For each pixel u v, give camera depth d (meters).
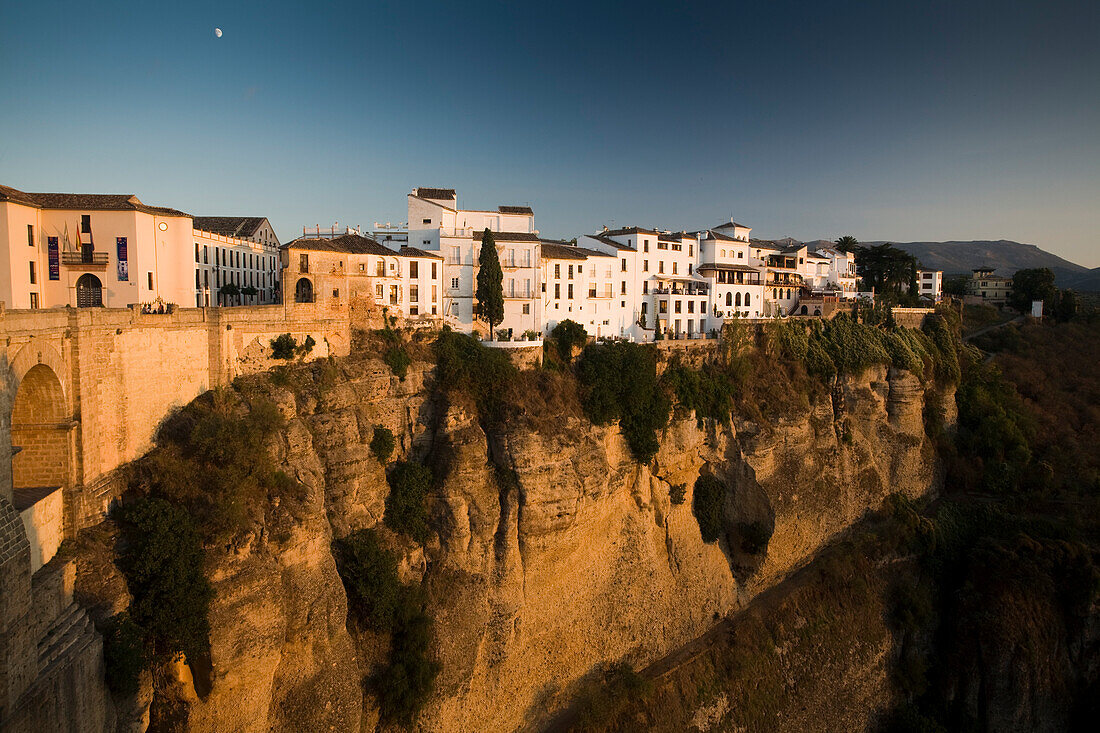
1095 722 51.91
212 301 53.81
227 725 27.30
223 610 26.91
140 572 25.19
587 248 73.12
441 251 59.25
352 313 45.06
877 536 60.78
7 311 21.75
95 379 26.41
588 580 45.09
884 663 55.34
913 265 99.19
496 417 43.47
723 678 47.75
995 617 54.69
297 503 31.56
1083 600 54.41
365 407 39.94
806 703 50.41
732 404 56.66
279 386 36.03
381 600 35.75
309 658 31.14
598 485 44.72
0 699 18.44
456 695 37.12
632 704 42.84
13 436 24.69
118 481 27.56
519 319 60.94
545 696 42.25
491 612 40.16
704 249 80.19
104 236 40.50
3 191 37.59
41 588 21.72
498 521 41.38
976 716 53.66
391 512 39.31
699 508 54.69
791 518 56.31
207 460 29.19
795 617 53.12
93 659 22.59
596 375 49.38
